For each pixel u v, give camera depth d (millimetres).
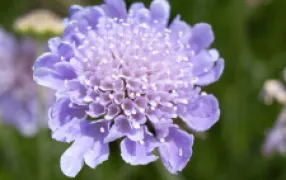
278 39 355
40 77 211
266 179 323
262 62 348
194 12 348
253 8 351
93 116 210
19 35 365
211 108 212
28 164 328
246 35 353
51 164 312
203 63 220
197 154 325
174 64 218
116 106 213
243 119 334
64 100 212
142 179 313
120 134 206
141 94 216
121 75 214
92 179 310
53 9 340
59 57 214
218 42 348
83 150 209
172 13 353
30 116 333
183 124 219
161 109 215
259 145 327
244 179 324
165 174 260
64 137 208
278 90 295
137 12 226
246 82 341
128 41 217
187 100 215
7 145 327
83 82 212
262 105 337
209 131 327
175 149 210
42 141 306
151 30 223
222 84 340
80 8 221
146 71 216
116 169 311
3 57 336
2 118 337
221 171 325
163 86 215
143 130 212
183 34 224
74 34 218
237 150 327
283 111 298
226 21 346
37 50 289
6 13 371
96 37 219
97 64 217
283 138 297
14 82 336
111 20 222
